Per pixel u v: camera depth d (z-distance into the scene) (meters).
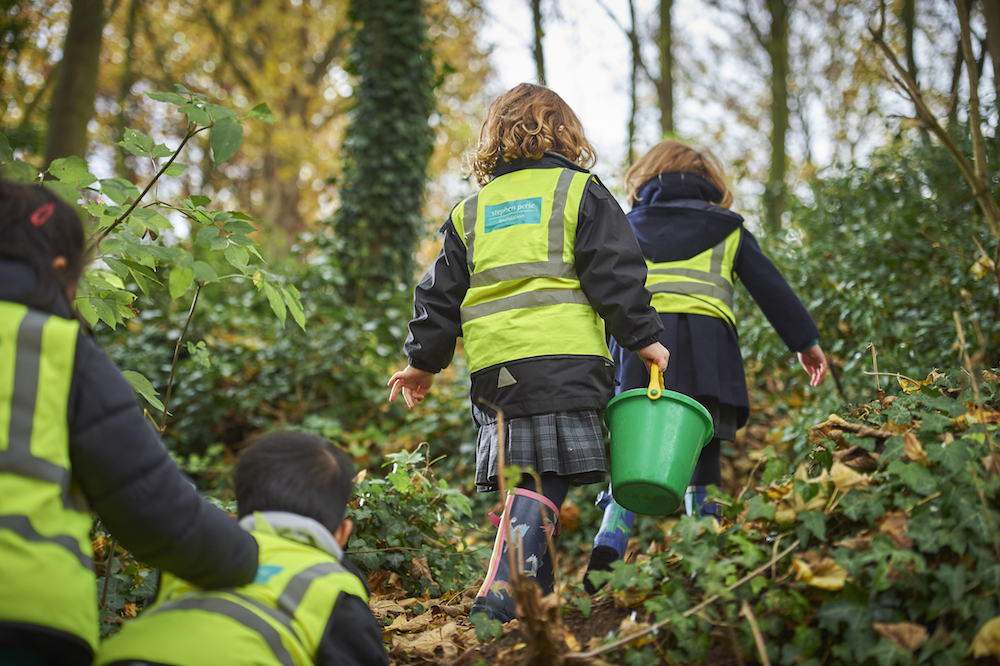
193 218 2.20
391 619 2.38
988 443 1.66
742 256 2.83
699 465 2.63
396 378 2.36
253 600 1.35
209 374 5.48
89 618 1.20
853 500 1.72
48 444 1.16
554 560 1.77
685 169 2.94
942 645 1.45
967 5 2.33
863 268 4.47
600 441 2.08
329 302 6.57
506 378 2.06
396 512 2.78
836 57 14.09
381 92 8.07
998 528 1.57
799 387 4.61
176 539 1.27
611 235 2.13
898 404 2.01
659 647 1.66
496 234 2.21
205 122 2.02
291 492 1.53
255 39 19.59
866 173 5.42
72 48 7.53
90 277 2.27
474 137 2.58
